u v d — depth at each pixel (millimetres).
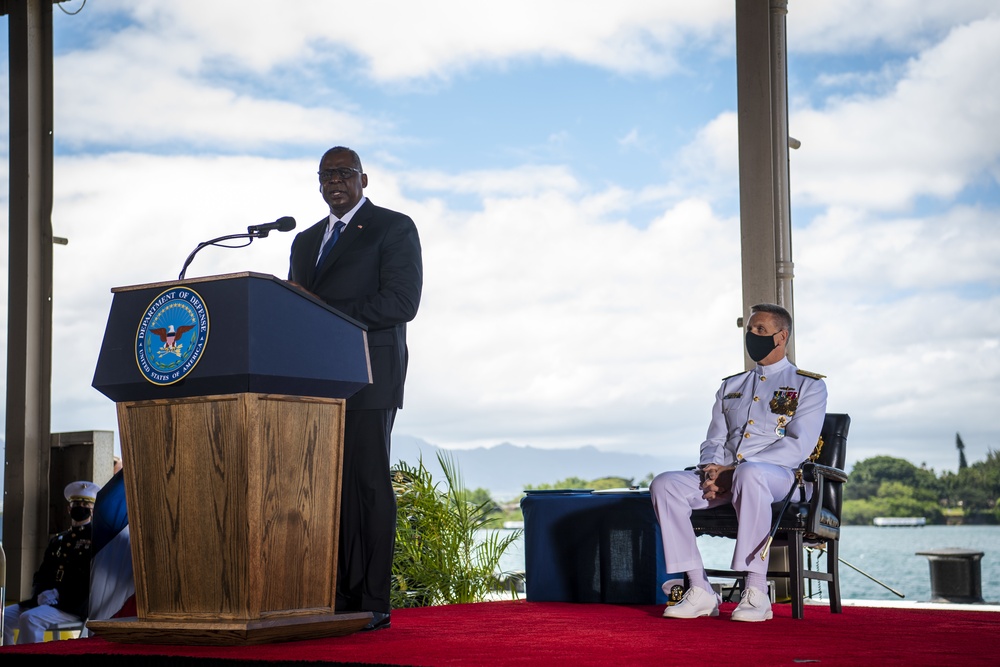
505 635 3324
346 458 3564
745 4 5898
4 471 6777
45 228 6969
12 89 7004
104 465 6688
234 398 2846
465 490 6094
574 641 3152
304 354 2916
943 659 2748
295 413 2961
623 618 4047
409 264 3631
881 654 2857
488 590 6008
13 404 6809
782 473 4113
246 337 2781
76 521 5434
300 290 2955
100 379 2973
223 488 2865
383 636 3250
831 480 4348
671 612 4043
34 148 6977
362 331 3176
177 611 2922
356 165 3740
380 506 3506
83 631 5258
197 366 2814
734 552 3986
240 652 2732
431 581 5730
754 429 4375
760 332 4473
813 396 4336
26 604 5277
